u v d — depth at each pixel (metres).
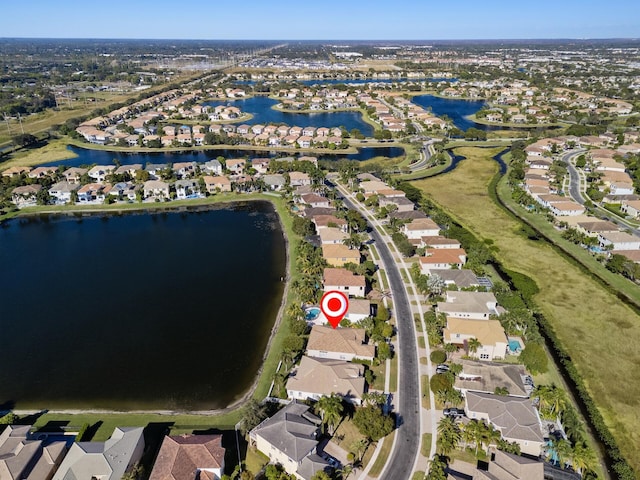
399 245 131.88
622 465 67.25
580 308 108.06
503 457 64.81
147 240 148.38
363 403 77.62
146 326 102.44
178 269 128.25
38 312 108.50
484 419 73.25
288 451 64.69
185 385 84.56
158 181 191.38
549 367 88.19
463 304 101.81
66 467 63.78
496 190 190.62
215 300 112.31
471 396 76.00
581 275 122.88
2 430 73.75
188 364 90.25
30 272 128.25
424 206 164.75
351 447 69.56
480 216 162.88
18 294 116.69
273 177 194.62
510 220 159.25
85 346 96.06
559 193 183.62
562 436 71.56
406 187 182.12
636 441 73.00
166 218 166.62
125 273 126.69
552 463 66.50
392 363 88.00
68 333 100.44
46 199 177.25
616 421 76.75
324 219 146.62
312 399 78.56
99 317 106.12
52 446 67.69
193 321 103.94
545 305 109.19
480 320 94.50
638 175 193.12
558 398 73.88
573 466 65.12
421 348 92.31
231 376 86.81
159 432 73.25
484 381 80.19
